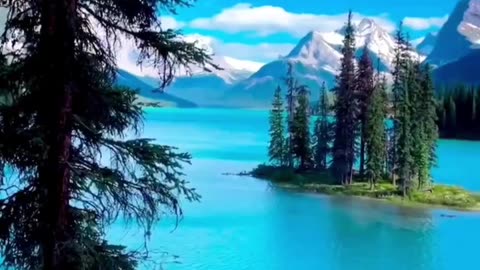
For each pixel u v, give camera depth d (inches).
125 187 279.1
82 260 265.1
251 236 1678.2
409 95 2618.1
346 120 2741.1
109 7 285.1
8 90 269.3
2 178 267.7
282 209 2145.7
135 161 278.1
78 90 272.2
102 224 289.3
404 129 2502.5
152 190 281.3
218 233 1674.5
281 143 3181.6
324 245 1624.0
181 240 1531.7
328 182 2768.2
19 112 266.5
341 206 2249.0
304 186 2691.9
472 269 1434.5
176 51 277.1
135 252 311.9
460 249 1617.9
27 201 268.8
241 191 2546.8
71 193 284.8
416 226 1911.9
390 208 2235.5
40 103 268.7
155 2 279.9
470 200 2397.9
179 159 292.0
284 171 2979.8
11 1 267.6
